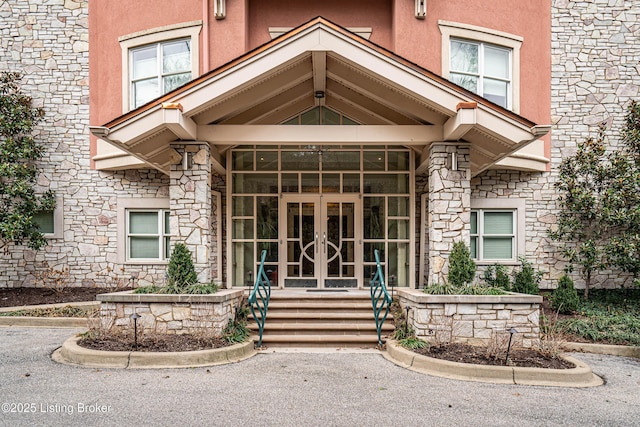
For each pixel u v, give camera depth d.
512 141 7.00
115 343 6.18
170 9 9.82
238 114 8.24
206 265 7.39
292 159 10.07
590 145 9.87
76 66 10.70
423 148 8.82
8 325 8.21
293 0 10.00
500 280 9.43
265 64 6.88
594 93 10.48
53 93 10.67
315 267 9.94
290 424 4.05
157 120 6.84
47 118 10.65
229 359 6.09
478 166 8.95
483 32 9.93
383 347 6.86
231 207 9.89
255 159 10.05
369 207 10.02
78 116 10.69
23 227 9.72
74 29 10.70
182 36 9.75
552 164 10.53
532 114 10.31
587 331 7.68
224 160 10.00
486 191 10.55
